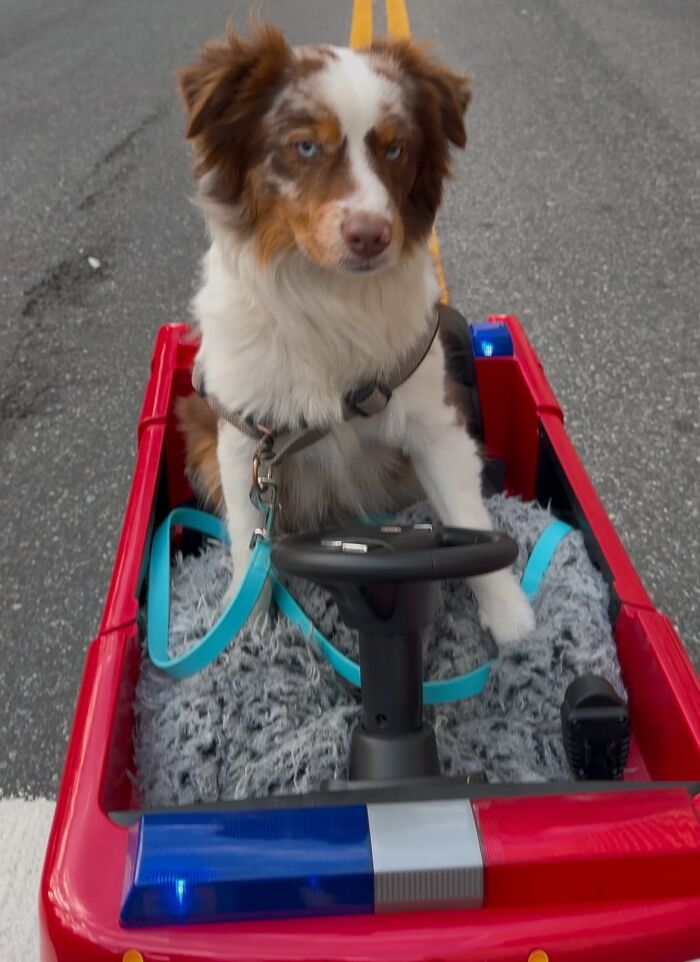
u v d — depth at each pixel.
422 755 0.64
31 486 1.53
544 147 2.68
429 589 0.62
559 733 0.78
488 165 2.60
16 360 1.87
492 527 0.98
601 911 0.50
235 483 0.98
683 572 1.28
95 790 0.58
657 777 0.71
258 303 0.94
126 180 2.66
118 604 0.76
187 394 1.18
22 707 1.15
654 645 0.72
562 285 2.01
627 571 0.82
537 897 0.51
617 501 1.41
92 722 0.64
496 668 0.82
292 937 0.49
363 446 1.03
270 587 0.88
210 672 0.79
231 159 0.93
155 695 0.76
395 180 0.90
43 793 1.04
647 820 0.52
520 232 2.24
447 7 4.04
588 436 1.56
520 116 2.90
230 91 0.90
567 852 0.50
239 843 0.51
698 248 2.14
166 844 0.51
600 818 0.52
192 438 1.13
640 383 1.69
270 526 0.91
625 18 3.82
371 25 3.72
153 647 0.81
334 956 0.49
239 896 0.50
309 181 0.87
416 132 0.92
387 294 0.94
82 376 1.81
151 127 3.04
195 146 0.94
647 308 1.92
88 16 4.60
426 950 0.49
